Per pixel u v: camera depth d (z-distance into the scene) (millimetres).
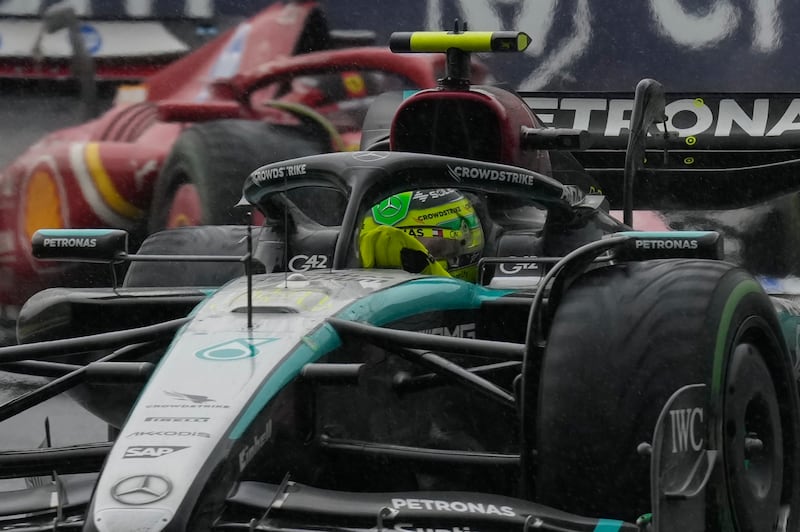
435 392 17688
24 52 43094
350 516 13195
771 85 40469
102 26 43312
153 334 16078
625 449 14195
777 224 37625
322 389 15266
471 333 18438
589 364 14547
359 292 16469
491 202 23547
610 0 40969
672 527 13320
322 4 42938
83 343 16188
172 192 42594
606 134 33094
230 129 42906
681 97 33594
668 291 14820
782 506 16328
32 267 41719
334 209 31250
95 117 43094
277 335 15008
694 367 14258
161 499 12484
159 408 13711
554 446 14523
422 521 13227
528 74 41594
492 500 13695
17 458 15398
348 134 42844
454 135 23531
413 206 20828
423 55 42406
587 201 23547
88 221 42562
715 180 30750
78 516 14047
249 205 20250
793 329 21234
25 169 42531
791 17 40219
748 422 15859
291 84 43062
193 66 43281
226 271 21484
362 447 15414
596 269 15523
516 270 21641
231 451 13266
